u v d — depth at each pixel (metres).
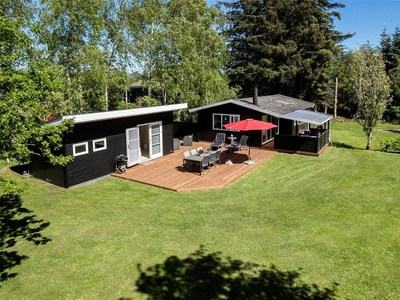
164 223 8.77
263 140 19.42
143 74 23.19
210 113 20.73
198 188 11.69
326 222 8.66
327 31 35.88
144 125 16.03
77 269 6.55
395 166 14.83
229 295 5.62
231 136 18.77
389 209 9.55
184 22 22.47
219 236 7.91
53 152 12.01
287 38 35.38
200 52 25.47
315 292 5.70
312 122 16.67
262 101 21.83
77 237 8.00
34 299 5.64
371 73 18.27
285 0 34.50
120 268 6.54
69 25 17.56
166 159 16.38
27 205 10.29
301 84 35.12
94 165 12.95
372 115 18.27
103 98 18.78
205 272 6.34
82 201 10.62
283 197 10.78
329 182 12.44
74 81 17.42
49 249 7.43
